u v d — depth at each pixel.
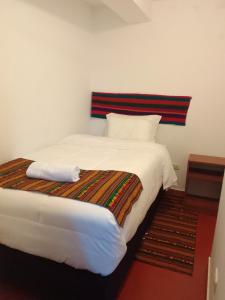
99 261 1.44
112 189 1.68
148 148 2.79
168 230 2.48
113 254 1.43
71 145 2.90
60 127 3.10
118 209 1.50
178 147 3.34
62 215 1.47
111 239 1.41
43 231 1.52
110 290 1.53
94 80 3.64
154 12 3.11
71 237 1.46
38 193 1.61
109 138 3.11
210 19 2.91
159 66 3.24
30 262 1.63
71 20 3.03
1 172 1.97
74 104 3.33
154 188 2.38
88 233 1.43
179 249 2.21
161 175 2.70
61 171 1.79
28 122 2.54
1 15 2.08
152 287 1.79
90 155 2.53
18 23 2.26
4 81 2.19
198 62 3.06
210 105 3.11
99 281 1.49
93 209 1.45
